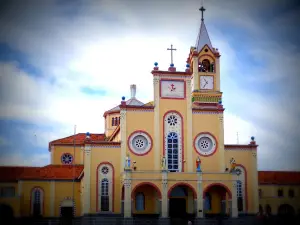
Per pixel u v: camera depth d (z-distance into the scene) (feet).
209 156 244.83
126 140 238.89
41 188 248.93
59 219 234.79
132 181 222.07
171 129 244.01
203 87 280.31
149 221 219.00
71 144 291.38
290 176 293.23
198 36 290.56
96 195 234.38
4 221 209.56
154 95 244.63
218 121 248.93
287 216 221.25
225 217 232.12
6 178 260.21
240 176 250.37
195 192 226.17
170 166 240.73
